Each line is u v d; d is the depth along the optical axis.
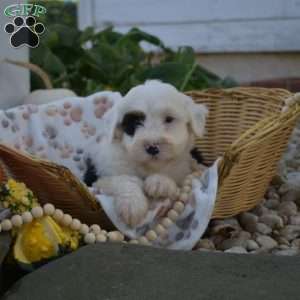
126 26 1.75
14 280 0.52
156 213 0.59
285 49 1.62
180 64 1.10
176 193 0.59
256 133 0.60
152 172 0.65
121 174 0.66
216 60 1.70
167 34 1.71
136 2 1.72
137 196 0.58
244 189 0.69
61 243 0.52
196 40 1.70
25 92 0.92
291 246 0.67
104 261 0.48
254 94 0.80
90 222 0.60
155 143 0.60
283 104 0.73
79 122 0.80
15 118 0.77
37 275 0.47
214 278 0.46
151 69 1.11
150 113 0.63
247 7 1.63
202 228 0.58
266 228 0.71
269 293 0.43
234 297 0.43
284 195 0.84
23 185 0.54
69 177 0.55
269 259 0.50
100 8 1.76
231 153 0.57
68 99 0.80
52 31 1.17
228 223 0.70
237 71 1.69
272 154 0.71
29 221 0.51
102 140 0.73
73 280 0.46
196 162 0.71
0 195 0.51
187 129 0.67
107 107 0.79
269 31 1.62
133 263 0.48
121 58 1.17
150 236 0.58
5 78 0.85
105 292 0.44
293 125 0.73
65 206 0.60
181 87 1.06
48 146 0.77
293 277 0.46
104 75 1.16
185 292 0.44
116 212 0.57
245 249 0.65
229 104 0.82
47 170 0.55
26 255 0.51
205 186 0.59
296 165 1.00
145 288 0.44
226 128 0.82
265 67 1.65
